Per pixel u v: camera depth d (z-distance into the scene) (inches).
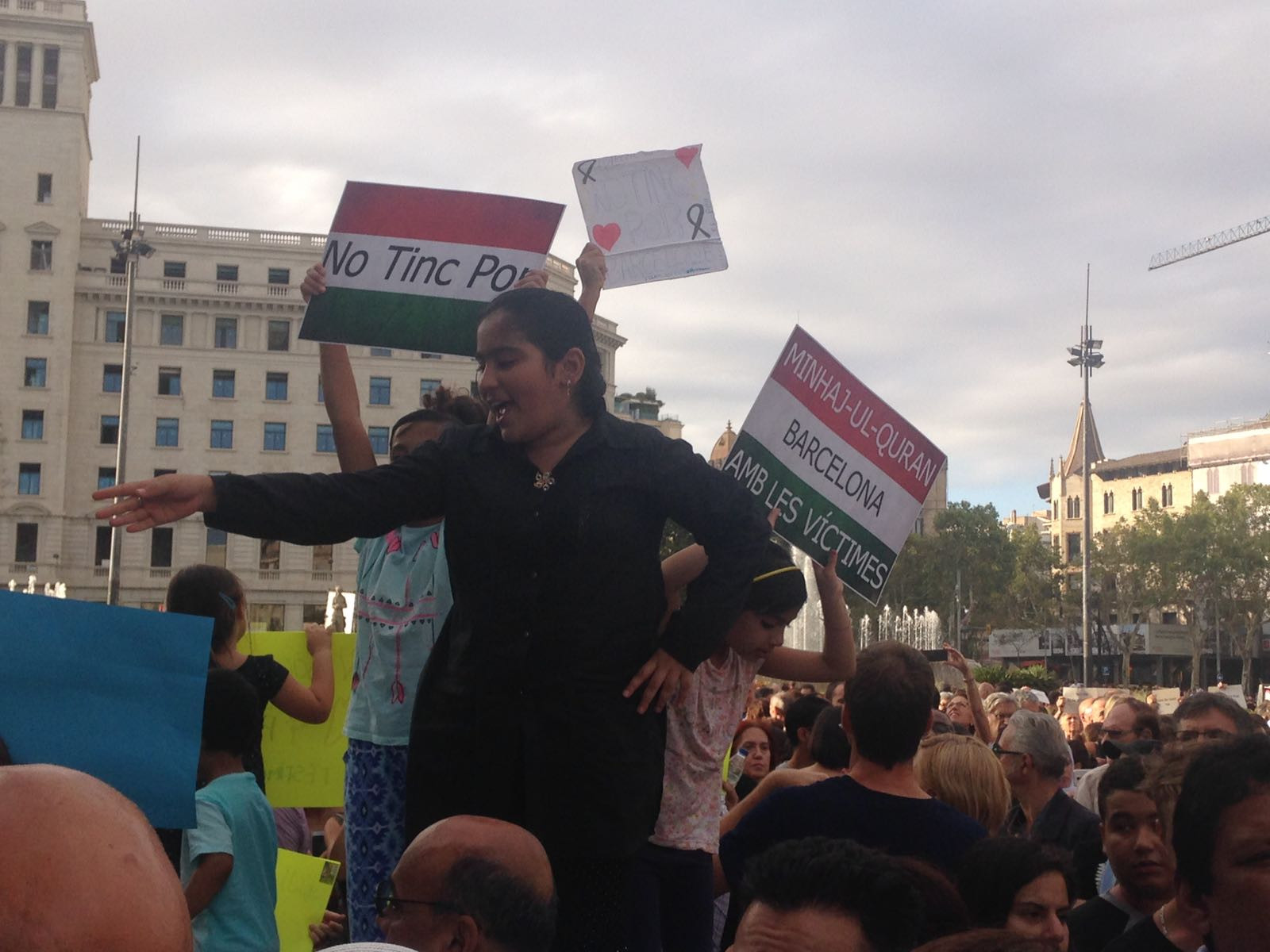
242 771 154.0
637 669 112.7
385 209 164.6
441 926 95.1
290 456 2746.1
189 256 2746.1
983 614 3713.1
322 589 2682.1
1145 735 296.8
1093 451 5103.3
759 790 170.9
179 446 2721.5
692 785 141.9
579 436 114.8
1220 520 3535.9
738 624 145.2
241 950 144.2
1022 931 128.7
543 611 110.0
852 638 173.3
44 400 2664.9
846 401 183.0
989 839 133.8
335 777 202.4
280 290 2748.5
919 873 107.2
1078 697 1306.6
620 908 112.4
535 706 109.5
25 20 2709.2
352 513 109.8
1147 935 118.6
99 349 2719.0
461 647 112.3
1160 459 4739.2
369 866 144.1
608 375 2893.7
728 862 149.9
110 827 29.5
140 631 110.5
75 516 2689.5
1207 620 3710.6
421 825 113.7
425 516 115.7
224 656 178.4
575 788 108.7
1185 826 86.3
